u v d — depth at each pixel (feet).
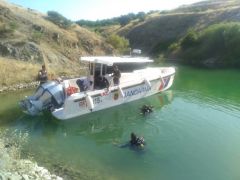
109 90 68.33
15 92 81.41
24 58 101.50
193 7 310.04
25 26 124.16
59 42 127.24
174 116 66.54
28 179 33.78
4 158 33.88
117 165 45.29
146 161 46.68
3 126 58.54
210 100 79.46
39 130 57.93
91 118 64.90
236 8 228.02
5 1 157.48
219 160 47.42
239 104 76.18
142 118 65.16
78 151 49.67
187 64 159.53
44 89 64.08
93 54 141.79
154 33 250.78
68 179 40.57
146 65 79.66
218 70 135.03
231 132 58.13
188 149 51.03
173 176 42.73
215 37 172.76
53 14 167.94
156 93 81.87
